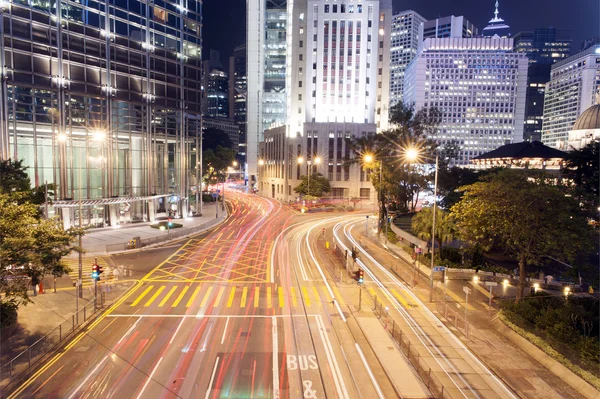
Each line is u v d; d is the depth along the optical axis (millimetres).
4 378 18297
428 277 37125
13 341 22078
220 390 17906
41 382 18219
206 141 183500
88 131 52375
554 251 27766
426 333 24625
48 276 31078
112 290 31547
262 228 63625
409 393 17812
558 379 19438
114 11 54344
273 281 34969
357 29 102750
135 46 57469
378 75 111500
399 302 30234
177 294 30938
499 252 45125
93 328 24281
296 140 101938
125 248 45344
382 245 52406
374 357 21391
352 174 99125
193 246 48844
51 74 48062
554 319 23531
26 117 46531
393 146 59250
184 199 67875
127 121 57406
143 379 18688
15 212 22688
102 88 53594
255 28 142625
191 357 20906
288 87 116500
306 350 21984
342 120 104188
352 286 33969
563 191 26438
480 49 199750
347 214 83312
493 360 21297
